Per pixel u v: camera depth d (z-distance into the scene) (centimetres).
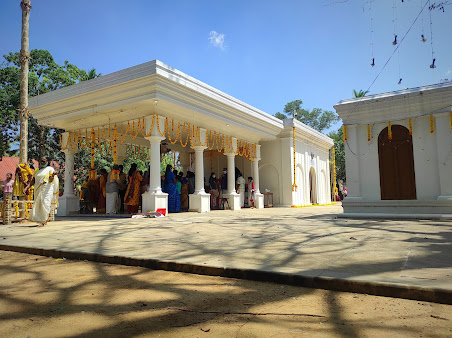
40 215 837
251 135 1750
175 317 238
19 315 250
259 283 313
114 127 1306
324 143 2511
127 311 252
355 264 338
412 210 833
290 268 326
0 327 228
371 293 271
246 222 843
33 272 383
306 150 2223
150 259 386
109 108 1145
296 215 1095
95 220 1026
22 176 1059
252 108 1583
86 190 1473
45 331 220
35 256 483
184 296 283
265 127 1739
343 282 282
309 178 2297
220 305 259
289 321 225
